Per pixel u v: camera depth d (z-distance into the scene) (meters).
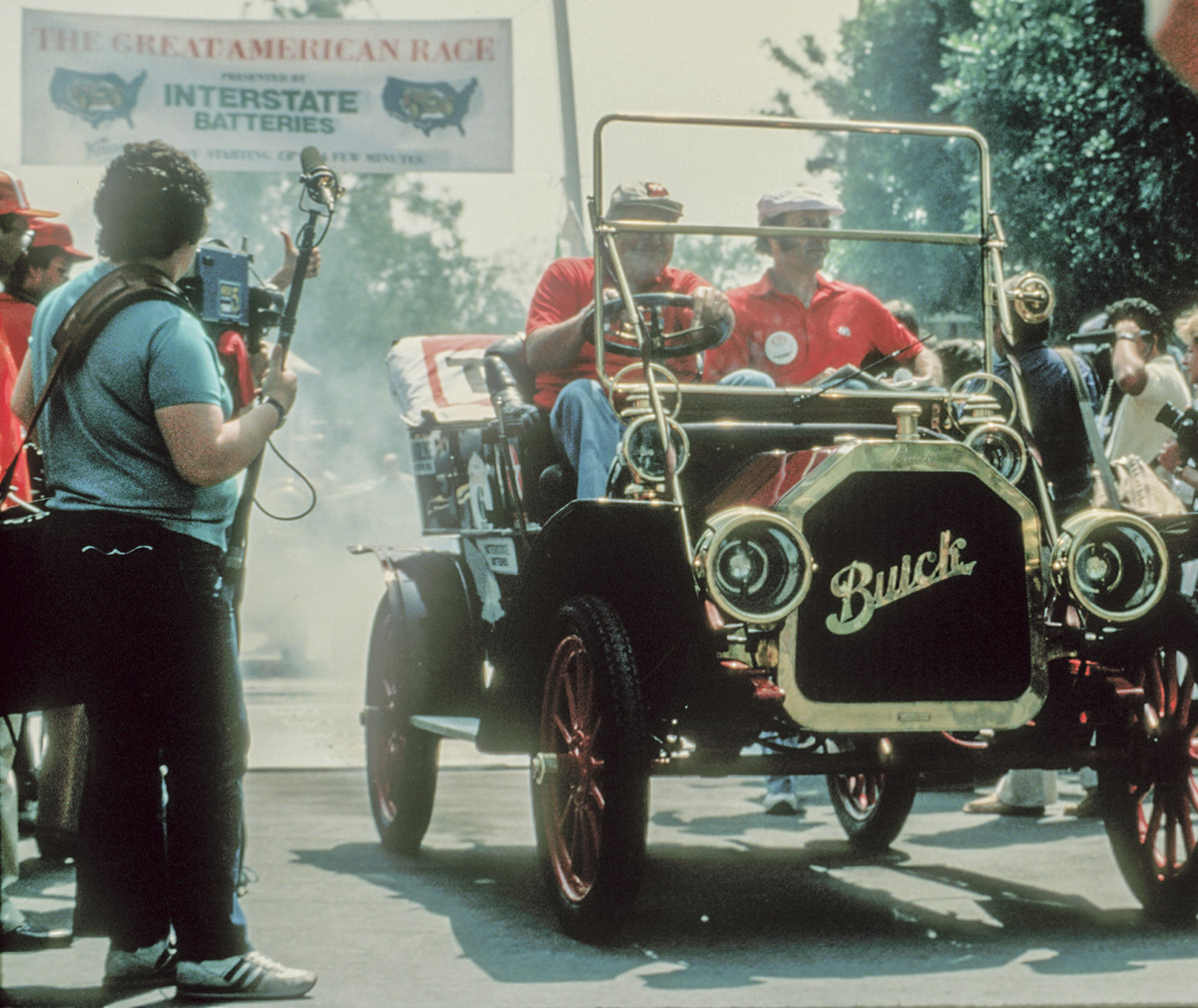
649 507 5.27
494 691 5.93
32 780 7.71
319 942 5.51
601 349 5.93
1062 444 7.25
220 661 4.85
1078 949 5.37
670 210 7.46
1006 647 5.39
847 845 7.40
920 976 5.00
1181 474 7.81
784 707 5.26
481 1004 4.70
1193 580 8.05
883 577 5.31
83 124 16.95
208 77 17.00
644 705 5.29
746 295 8.16
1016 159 19.50
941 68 22.67
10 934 5.45
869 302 8.23
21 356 7.54
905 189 20.09
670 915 5.92
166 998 4.84
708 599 5.16
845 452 5.29
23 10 16.75
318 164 5.20
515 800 8.69
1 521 4.80
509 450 6.68
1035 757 5.59
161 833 4.96
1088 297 19.38
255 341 5.39
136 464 4.75
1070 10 19.12
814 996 4.75
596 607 5.54
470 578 7.21
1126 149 18.95
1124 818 5.87
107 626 4.71
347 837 7.57
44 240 7.71
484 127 16.80
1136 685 5.82
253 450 4.80
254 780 9.27
